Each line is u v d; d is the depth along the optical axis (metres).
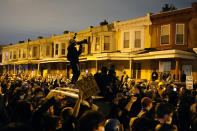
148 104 4.57
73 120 3.48
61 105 4.72
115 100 5.04
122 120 4.84
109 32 24.03
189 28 18.53
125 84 13.64
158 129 2.62
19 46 41.28
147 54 18.08
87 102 4.41
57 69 31.70
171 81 13.31
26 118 3.04
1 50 50.91
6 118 3.68
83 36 27.47
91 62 25.59
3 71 47.78
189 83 10.40
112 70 6.89
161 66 18.72
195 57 17.23
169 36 19.31
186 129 5.43
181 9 18.73
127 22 22.44
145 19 21.00
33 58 36.94
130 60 19.91
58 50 31.08
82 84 3.85
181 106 5.67
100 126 2.51
